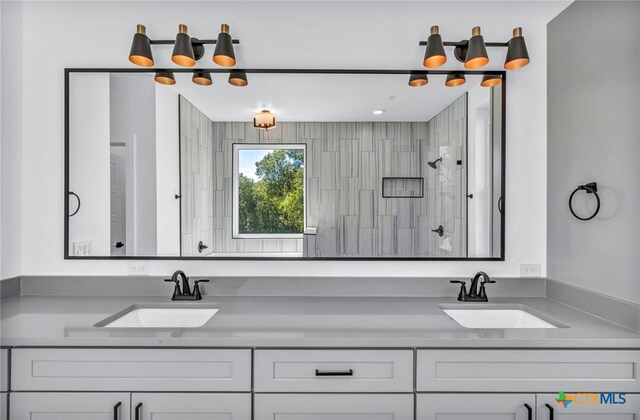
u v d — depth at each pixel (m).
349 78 1.84
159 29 1.81
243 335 1.23
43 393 1.21
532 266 1.83
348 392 1.22
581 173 1.56
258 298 1.75
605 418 1.21
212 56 1.82
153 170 1.83
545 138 1.83
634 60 1.28
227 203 1.84
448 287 1.78
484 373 1.22
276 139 1.84
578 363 1.22
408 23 1.82
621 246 1.35
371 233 1.84
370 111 1.84
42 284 1.78
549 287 1.76
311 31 1.83
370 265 1.84
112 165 1.83
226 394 1.21
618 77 1.35
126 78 1.83
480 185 1.83
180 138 1.84
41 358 1.21
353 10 1.83
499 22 1.81
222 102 1.84
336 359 1.22
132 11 1.81
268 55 1.83
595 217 1.48
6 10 1.68
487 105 1.83
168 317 1.64
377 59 1.83
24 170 1.80
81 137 1.82
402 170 1.84
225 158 1.85
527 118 1.83
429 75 1.83
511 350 1.22
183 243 1.83
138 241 1.83
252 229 1.85
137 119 1.83
